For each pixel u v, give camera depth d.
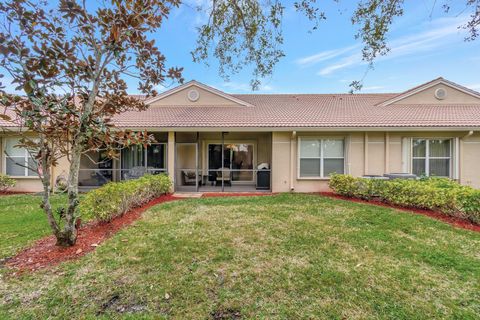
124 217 6.36
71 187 4.25
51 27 3.72
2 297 3.00
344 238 5.00
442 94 12.63
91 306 2.87
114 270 3.63
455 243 4.80
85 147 4.57
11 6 3.37
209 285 3.30
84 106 4.18
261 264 3.88
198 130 10.52
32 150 4.14
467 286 3.34
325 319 2.70
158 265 3.80
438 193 6.72
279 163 11.11
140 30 4.09
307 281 3.42
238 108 13.22
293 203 8.36
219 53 5.82
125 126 10.33
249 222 6.07
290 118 11.24
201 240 4.82
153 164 12.43
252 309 2.85
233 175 14.04
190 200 9.01
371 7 4.55
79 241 4.59
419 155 10.71
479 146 10.26
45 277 3.42
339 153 11.09
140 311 2.80
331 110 12.44
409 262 4.01
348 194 9.41
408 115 11.12
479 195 5.92
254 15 5.34
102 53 4.16
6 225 5.72
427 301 3.02
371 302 2.98
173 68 4.69
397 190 7.82
